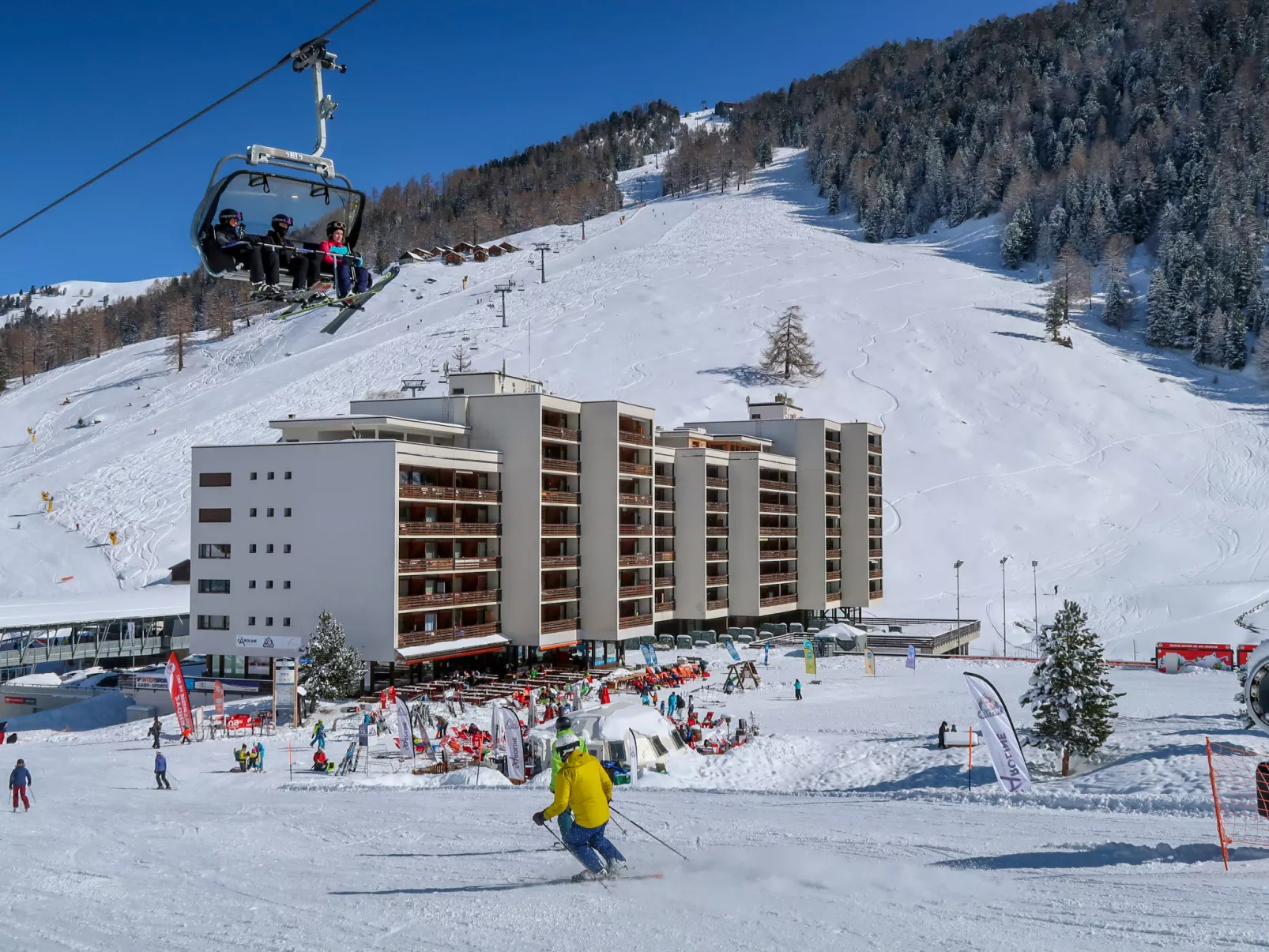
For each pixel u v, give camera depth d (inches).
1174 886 502.0
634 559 3174.2
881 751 1626.5
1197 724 1604.3
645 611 3272.6
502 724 1465.3
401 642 2551.7
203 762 1759.4
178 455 6254.9
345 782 1473.9
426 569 2630.4
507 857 650.2
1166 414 6560.0
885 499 5605.3
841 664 3161.9
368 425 2733.8
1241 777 1147.9
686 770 1552.7
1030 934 413.1
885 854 653.3
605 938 420.8
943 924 431.5
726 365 7106.3
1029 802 938.1
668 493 3622.0
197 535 2746.1
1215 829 738.2
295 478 2645.2
